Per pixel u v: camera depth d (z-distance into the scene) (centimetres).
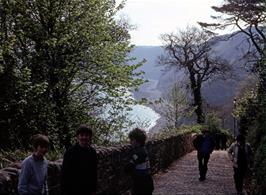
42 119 1862
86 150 683
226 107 6706
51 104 1888
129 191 1299
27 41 2014
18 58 1938
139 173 823
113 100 2117
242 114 2438
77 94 2128
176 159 2577
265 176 1105
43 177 608
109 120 2086
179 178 1698
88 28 1991
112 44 2155
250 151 1295
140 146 836
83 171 672
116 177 1177
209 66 5575
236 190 1382
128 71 2106
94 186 687
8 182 624
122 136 2059
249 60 3027
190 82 5681
